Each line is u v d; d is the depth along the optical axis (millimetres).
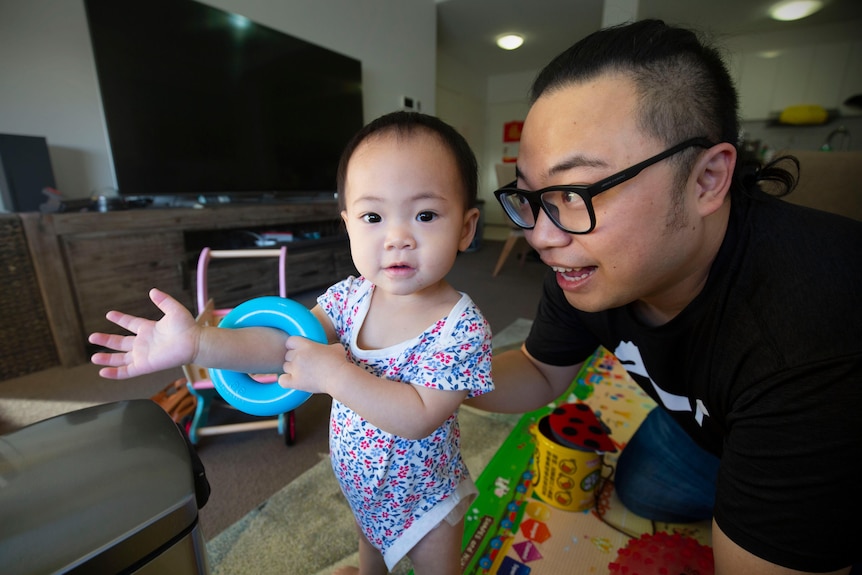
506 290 2957
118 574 301
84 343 1743
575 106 457
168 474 347
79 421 394
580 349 882
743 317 502
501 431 1264
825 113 4328
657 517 924
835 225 503
